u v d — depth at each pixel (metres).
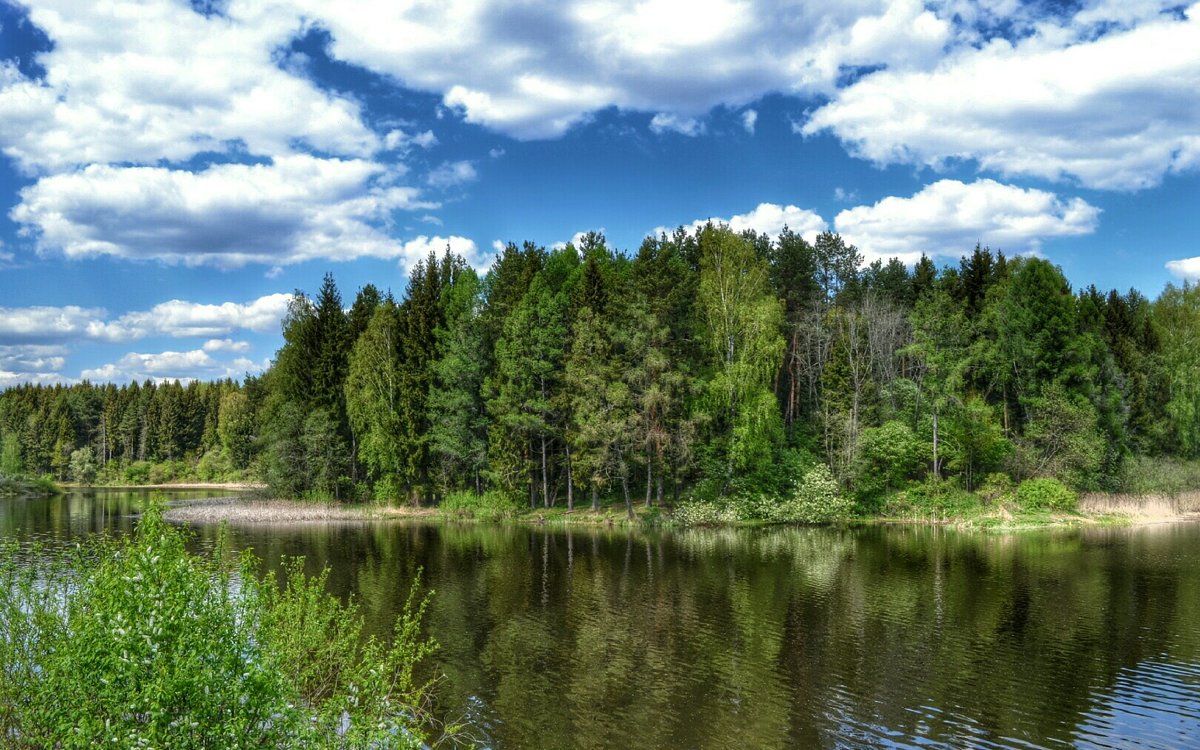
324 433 68.38
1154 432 67.69
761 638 23.19
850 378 59.12
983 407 57.16
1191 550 39.44
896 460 55.72
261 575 33.25
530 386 59.16
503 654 21.67
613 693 18.55
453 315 71.31
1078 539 44.06
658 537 46.47
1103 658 21.02
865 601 27.86
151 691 7.28
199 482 121.50
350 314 80.12
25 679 9.56
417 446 64.62
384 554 39.72
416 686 18.98
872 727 16.52
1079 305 69.38
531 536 47.56
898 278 81.69
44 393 148.62
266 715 8.09
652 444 54.69
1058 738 15.93
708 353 58.66
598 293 59.84
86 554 12.61
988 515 51.88
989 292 69.88
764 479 55.44
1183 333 76.44
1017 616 25.59
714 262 59.47
